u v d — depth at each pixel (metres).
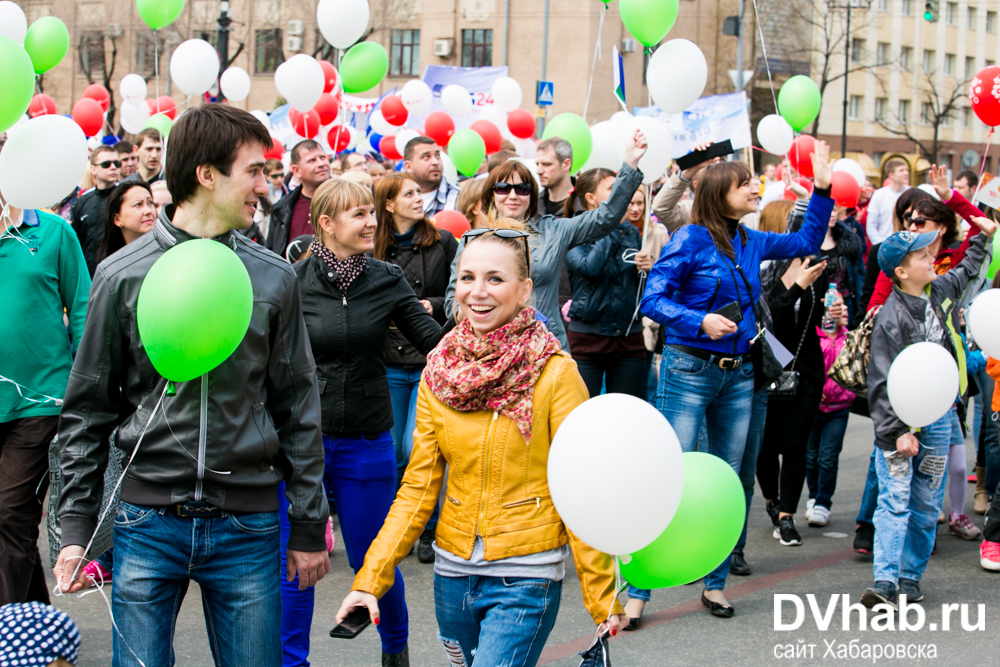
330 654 3.93
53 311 3.66
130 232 4.78
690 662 3.90
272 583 2.49
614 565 2.46
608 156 7.00
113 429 2.48
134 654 2.36
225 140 2.35
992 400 5.34
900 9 42.78
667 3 5.06
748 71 34.72
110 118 30.64
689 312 4.16
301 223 6.47
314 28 31.77
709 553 2.56
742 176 4.23
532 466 2.46
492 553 2.44
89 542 2.39
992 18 45.84
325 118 9.46
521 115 10.12
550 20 31.22
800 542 5.55
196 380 2.35
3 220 3.61
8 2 5.20
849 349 4.75
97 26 30.81
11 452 3.58
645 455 2.21
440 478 2.59
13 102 3.28
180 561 2.41
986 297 4.49
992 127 6.00
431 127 9.37
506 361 2.42
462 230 6.02
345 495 3.57
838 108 42.28
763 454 5.60
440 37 32.50
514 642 2.41
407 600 4.57
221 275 2.21
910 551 4.61
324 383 3.49
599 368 5.42
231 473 2.39
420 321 3.66
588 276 5.25
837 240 6.66
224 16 16.80
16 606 2.38
